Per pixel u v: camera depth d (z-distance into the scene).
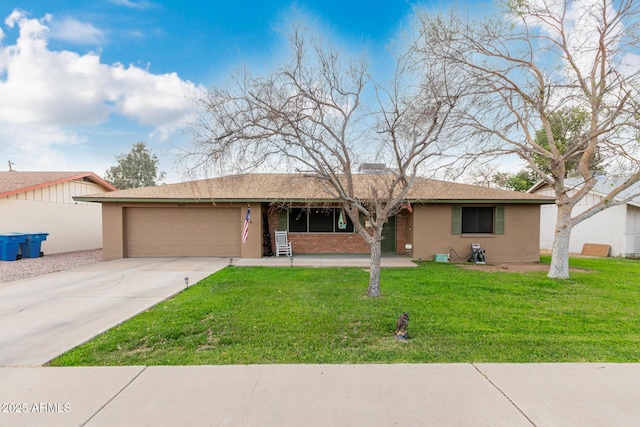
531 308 5.66
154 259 11.91
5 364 3.49
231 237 12.55
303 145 5.87
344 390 2.97
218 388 2.99
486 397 2.86
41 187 13.97
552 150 8.77
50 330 4.54
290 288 7.13
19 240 12.27
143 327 4.63
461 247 12.18
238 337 4.31
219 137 5.97
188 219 12.52
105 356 3.72
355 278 8.32
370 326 4.71
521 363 3.53
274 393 2.91
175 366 3.45
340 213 12.69
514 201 11.73
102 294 6.66
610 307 5.75
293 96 6.14
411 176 6.48
